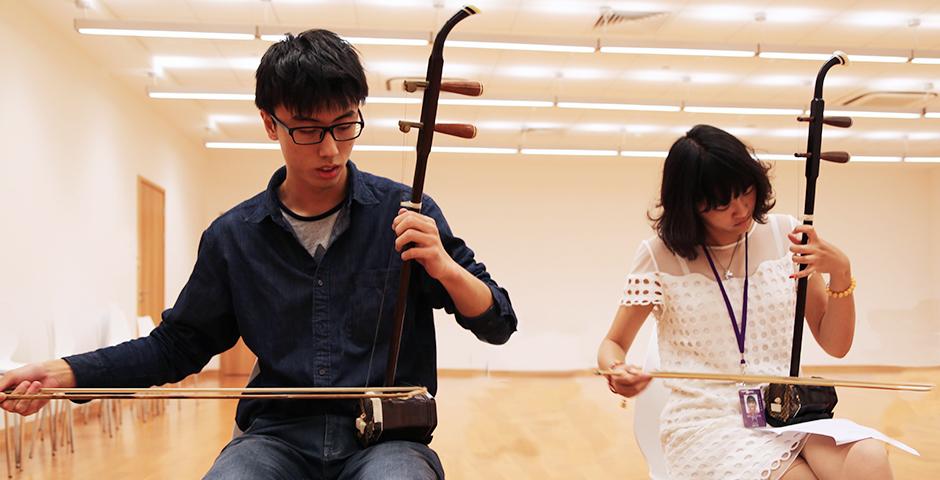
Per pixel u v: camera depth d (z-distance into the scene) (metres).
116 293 8.46
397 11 6.91
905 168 13.21
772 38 7.72
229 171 12.42
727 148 1.92
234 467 1.43
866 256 13.09
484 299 1.53
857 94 9.52
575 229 12.73
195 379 10.30
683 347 2.10
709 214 1.98
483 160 12.72
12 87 6.22
